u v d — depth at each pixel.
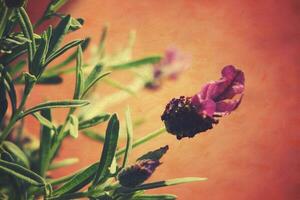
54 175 0.62
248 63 0.80
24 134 0.42
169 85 0.69
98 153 0.64
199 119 0.27
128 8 0.77
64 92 0.65
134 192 0.28
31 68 0.28
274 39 0.83
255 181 0.71
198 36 0.79
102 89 0.69
